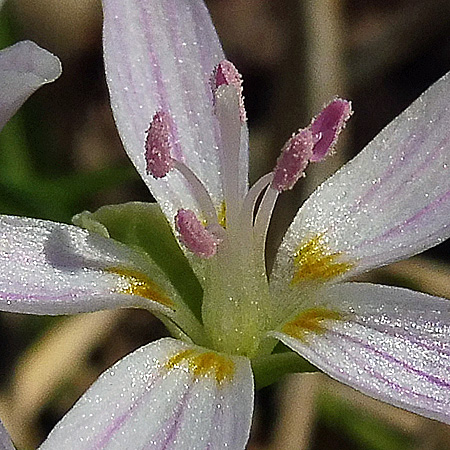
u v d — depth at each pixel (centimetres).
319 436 5
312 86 5
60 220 5
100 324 5
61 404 5
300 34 5
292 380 5
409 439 5
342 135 5
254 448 5
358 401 5
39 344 5
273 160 5
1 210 5
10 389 5
